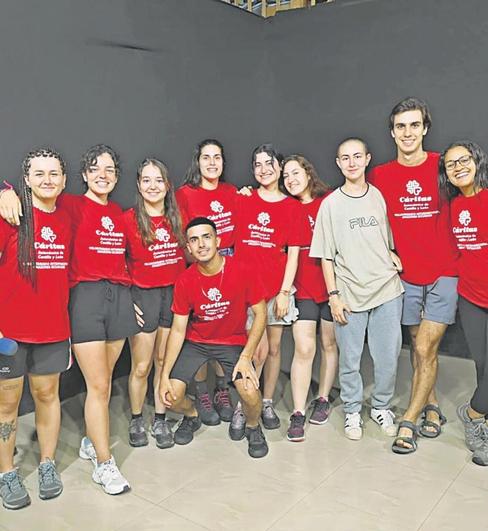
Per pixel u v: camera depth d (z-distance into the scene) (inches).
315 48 172.9
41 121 119.4
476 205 100.4
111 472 95.8
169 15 145.5
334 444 111.3
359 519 87.0
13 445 93.4
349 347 113.2
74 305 96.3
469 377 145.2
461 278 106.5
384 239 111.1
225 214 122.3
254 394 103.0
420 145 108.7
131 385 112.4
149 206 108.6
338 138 173.2
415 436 111.7
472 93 150.3
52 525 86.4
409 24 157.1
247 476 99.7
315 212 118.0
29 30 115.7
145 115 141.3
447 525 85.4
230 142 168.6
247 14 172.2
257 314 108.0
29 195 87.1
